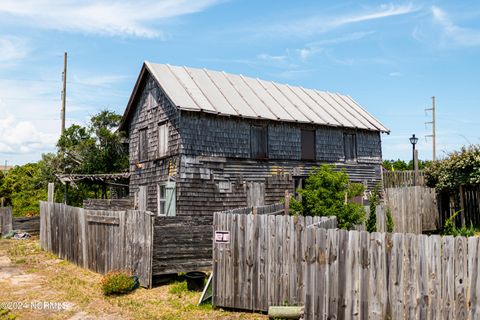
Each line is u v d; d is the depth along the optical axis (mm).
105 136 31062
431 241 7125
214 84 22969
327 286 7969
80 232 15109
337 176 16125
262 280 9219
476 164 19703
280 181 21250
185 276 11320
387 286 7438
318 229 8141
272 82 26531
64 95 35562
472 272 6793
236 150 21172
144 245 11914
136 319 9289
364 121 26094
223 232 9648
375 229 16094
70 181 26625
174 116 20469
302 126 23359
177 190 19625
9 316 9586
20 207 35906
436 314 7027
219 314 9266
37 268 15016
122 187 30453
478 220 20250
